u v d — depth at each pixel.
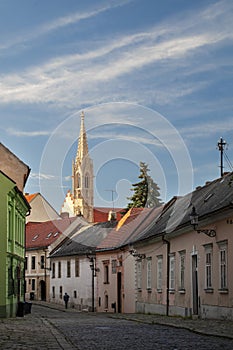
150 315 30.03
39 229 67.44
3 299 26.61
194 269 26.59
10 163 34.00
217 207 23.05
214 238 23.59
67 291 54.03
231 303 21.55
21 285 33.25
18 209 31.70
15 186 27.69
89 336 14.52
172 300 29.58
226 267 22.12
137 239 36.00
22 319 25.03
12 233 28.78
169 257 30.28
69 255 52.84
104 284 44.75
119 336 14.51
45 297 61.00
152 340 13.28
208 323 19.69
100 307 45.34
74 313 38.47
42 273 61.78
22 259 32.66
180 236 28.52
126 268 39.72
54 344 12.22
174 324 19.14
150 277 33.91
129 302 38.81
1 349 11.16
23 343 12.46
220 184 28.38
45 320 23.83
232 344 12.00
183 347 11.52
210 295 23.94
